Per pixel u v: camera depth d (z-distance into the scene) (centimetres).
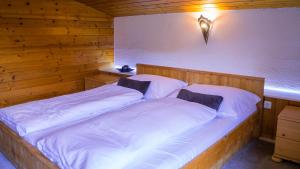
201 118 245
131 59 464
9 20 353
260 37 304
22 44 372
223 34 332
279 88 304
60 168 175
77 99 304
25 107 272
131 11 417
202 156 204
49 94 419
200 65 364
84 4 432
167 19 389
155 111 241
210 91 296
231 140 255
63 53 424
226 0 292
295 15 276
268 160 266
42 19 388
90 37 455
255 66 314
